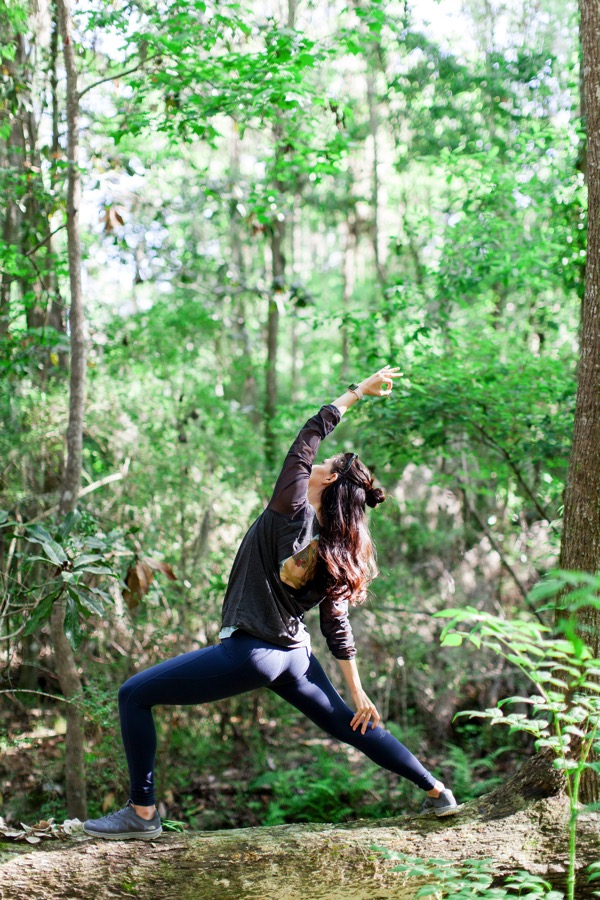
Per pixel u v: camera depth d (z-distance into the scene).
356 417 5.76
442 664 6.45
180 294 7.73
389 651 6.25
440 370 5.34
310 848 2.74
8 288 5.60
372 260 13.15
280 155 5.48
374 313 5.93
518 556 6.57
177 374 7.32
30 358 5.41
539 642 1.95
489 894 2.31
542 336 6.58
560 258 5.27
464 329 6.44
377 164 9.43
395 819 2.93
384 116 9.20
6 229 5.68
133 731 2.68
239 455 7.05
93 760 5.27
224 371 8.99
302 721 6.82
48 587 3.94
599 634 2.87
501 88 6.72
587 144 3.09
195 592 6.18
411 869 2.42
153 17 4.36
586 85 3.09
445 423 5.41
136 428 6.24
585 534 2.93
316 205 9.93
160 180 7.00
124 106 5.22
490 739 6.15
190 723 6.21
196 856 2.70
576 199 4.88
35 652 6.16
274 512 2.70
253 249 12.34
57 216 5.68
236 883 2.65
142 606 5.66
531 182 5.31
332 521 2.73
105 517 5.70
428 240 6.47
